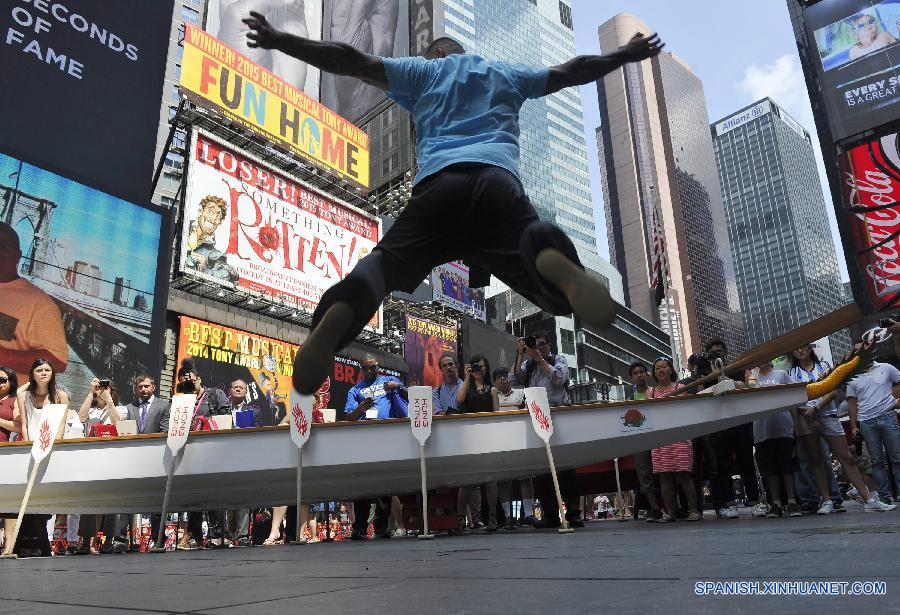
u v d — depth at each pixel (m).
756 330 195.62
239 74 24.84
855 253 25.95
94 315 17.67
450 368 7.35
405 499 7.30
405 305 31.94
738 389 5.39
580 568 1.67
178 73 39.34
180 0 40.78
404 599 1.27
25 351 16.00
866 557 1.54
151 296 19.19
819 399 5.73
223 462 5.23
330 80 47.41
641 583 1.32
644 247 158.25
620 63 2.49
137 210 19.48
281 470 5.23
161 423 6.39
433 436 5.29
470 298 36.03
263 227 23.91
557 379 6.49
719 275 170.38
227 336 22.83
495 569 1.77
